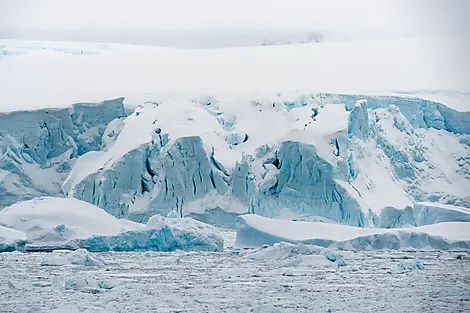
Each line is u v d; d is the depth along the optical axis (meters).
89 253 176.38
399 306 120.62
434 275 158.88
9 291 133.25
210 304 122.12
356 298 128.75
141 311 115.31
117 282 141.12
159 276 157.75
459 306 120.88
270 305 112.38
